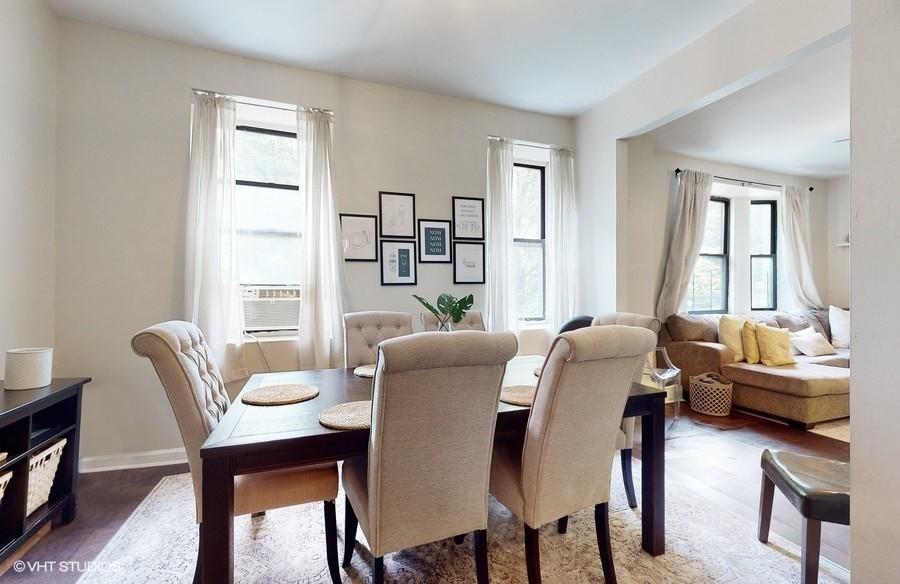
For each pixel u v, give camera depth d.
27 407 1.67
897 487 0.80
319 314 3.00
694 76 2.75
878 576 0.83
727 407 3.79
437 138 3.50
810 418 3.39
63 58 2.52
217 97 2.79
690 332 4.29
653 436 1.78
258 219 3.14
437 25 2.57
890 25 0.81
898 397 0.80
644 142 4.14
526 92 3.48
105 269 2.62
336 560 1.58
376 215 3.29
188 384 1.43
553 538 1.92
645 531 1.80
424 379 1.18
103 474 2.54
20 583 1.59
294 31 2.63
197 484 1.43
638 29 2.62
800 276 5.32
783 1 2.21
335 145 3.17
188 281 2.70
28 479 1.72
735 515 2.10
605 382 1.46
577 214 3.98
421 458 1.26
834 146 4.36
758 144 4.28
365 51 2.86
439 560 1.75
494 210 3.63
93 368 2.60
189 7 2.41
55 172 2.51
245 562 1.74
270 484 1.55
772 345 3.97
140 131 2.68
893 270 0.80
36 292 2.35
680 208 4.49
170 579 1.63
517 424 1.60
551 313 3.89
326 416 1.48
